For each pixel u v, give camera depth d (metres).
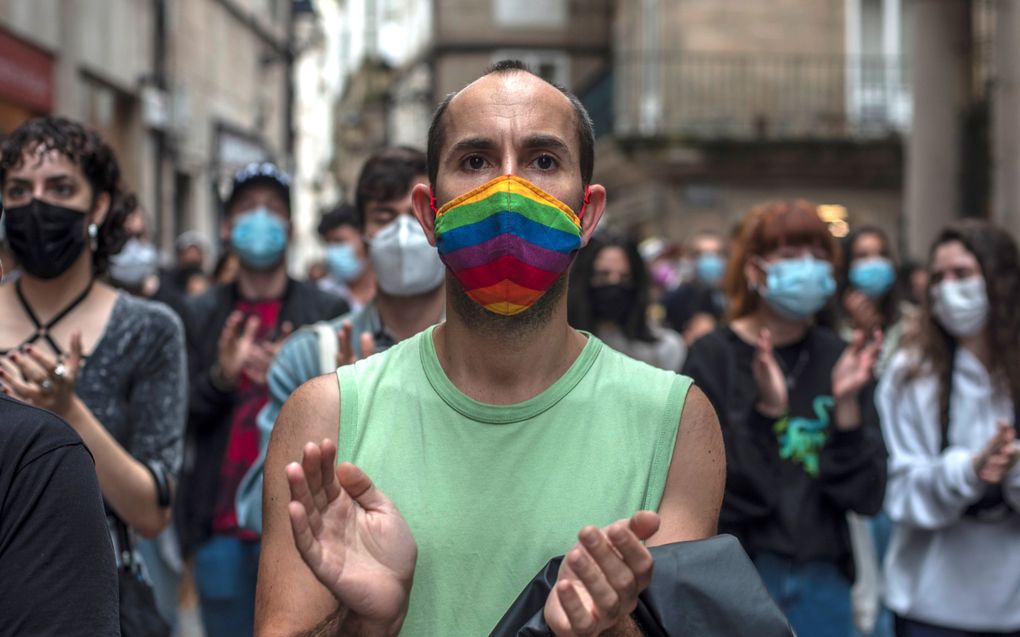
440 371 1.86
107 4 14.43
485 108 1.79
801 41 18.64
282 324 4.52
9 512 1.60
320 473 1.64
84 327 3.04
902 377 3.93
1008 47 10.92
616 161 18.48
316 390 1.88
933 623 3.72
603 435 1.82
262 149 23.72
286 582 1.78
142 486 2.89
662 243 14.84
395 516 1.73
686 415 1.85
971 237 3.83
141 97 15.90
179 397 3.14
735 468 3.54
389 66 33.62
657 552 1.67
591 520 1.78
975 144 13.24
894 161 18.03
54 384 2.61
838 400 3.52
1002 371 3.79
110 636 1.63
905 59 18.59
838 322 6.01
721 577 1.66
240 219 4.50
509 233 1.70
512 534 1.77
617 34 23.33
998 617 3.63
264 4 24.52
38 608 1.57
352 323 3.41
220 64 20.97
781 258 3.78
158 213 16.72
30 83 12.00
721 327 3.86
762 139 17.83
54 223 2.91
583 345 1.92
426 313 3.39
